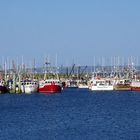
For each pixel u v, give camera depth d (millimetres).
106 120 140625
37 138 104875
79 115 158250
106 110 179000
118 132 112875
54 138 104750
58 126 125812
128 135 107938
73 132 113500
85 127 123062
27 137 106250
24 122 136500
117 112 169375
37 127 123812
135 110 177750
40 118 148625
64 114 162750
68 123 133125
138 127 121812
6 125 128875
